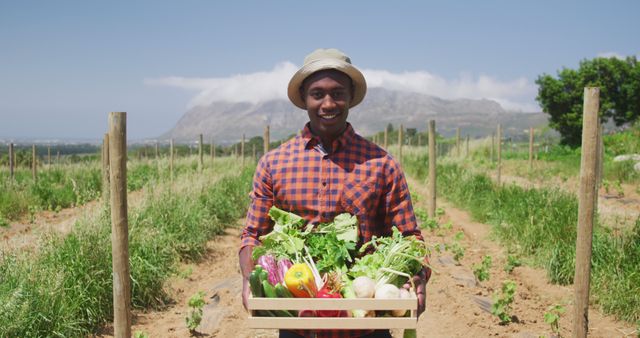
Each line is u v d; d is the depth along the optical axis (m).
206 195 11.52
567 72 38.03
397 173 2.73
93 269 6.14
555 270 7.22
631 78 37.62
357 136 2.77
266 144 13.58
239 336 5.74
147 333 5.84
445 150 39.62
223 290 7.23
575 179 17.86
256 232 2.79
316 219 2.68
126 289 4.03
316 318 2.23
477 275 7.31
